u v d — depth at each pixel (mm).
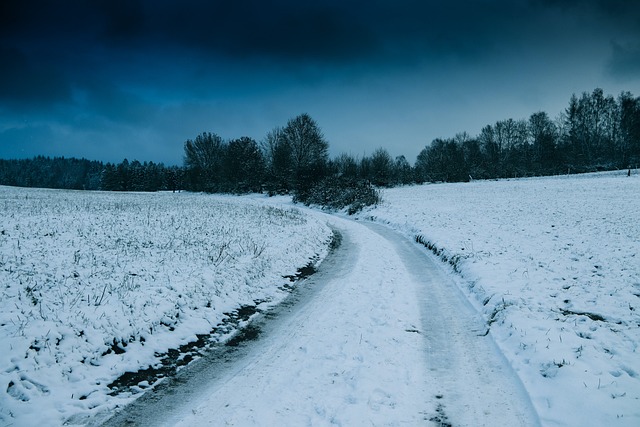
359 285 11633
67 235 13609
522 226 19281
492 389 5785
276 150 59906
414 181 69000
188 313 8492
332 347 7316
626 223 17922
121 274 9734
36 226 14992
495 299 9219
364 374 6152
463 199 35906
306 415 5172
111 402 5488
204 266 11289
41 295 7785
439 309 9406
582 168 67562
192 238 15016
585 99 75000
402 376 6152
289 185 56656
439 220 23422
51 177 161875
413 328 8188
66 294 8008
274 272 12672
